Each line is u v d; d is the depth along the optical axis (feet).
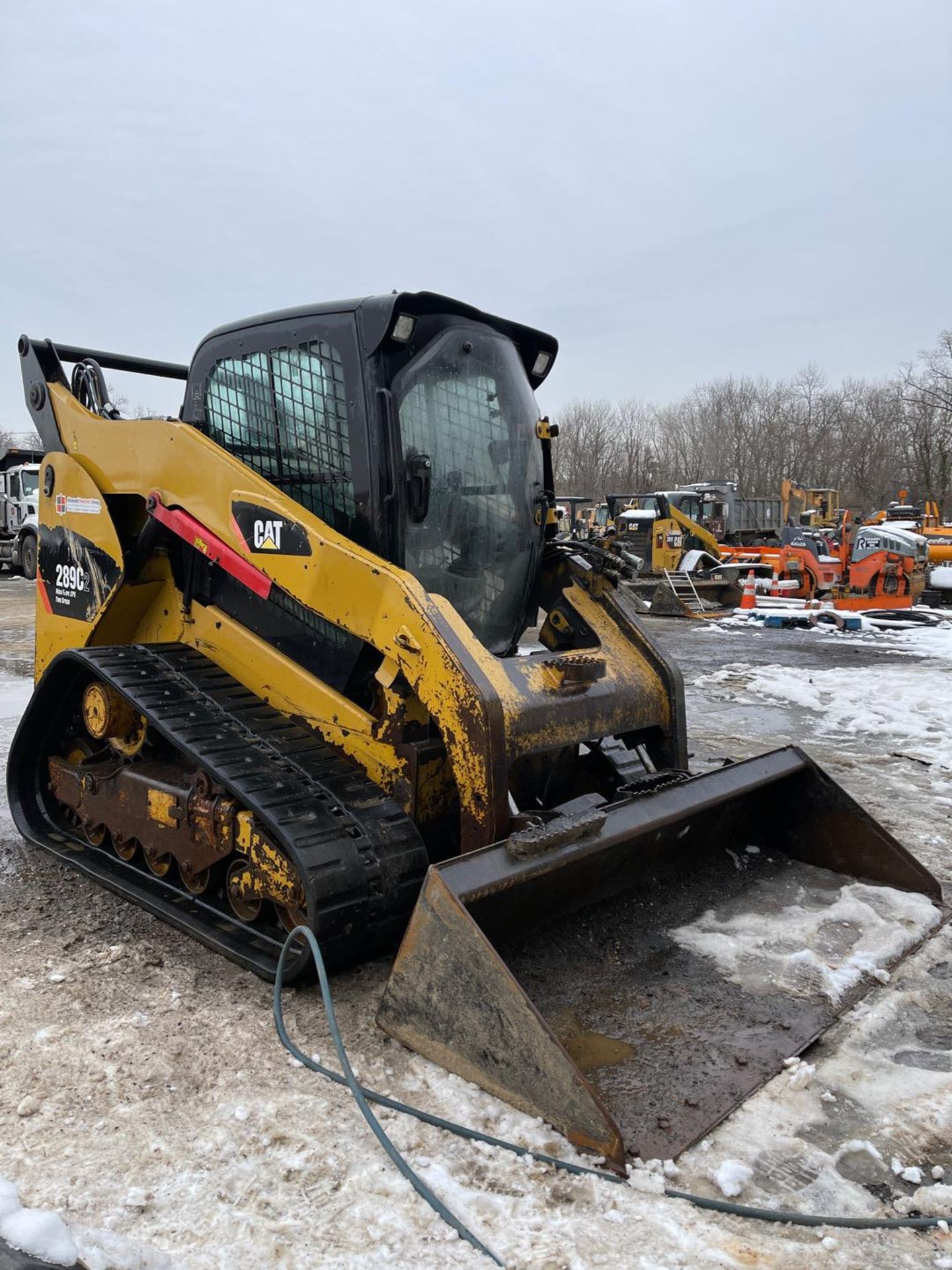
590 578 13.84
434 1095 8.69
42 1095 8.82
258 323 12.44
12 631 39.47
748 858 13.37
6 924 12.53
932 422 159.33
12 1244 6.86
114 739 13.60
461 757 10.15
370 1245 7.04
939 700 27.78
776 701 29.04
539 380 14.21
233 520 12.13
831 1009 9.97
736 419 194.29
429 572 11.92
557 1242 7.04
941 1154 8.07
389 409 11.16
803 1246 7.06
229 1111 8.56
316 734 11.96
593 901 11.36
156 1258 6.81
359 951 10.41
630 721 12.46
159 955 11.65
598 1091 8.57
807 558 59.47
